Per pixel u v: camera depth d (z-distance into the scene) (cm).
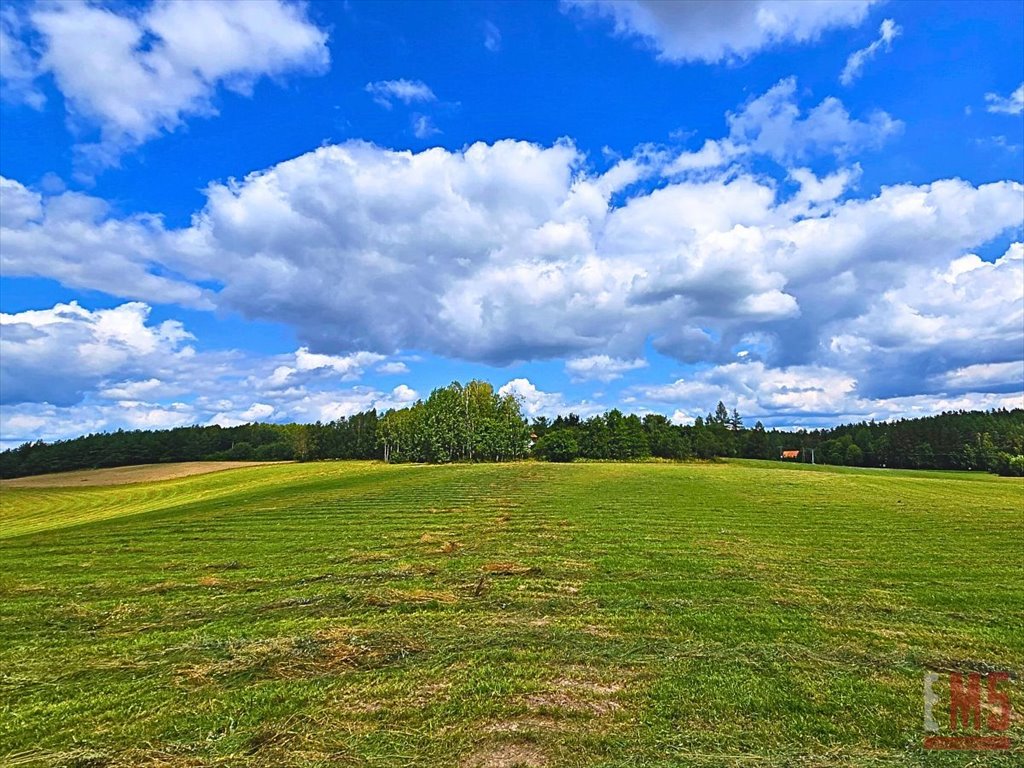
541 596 1045
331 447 10650
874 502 2745
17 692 663
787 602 1005
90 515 3897
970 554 1451
